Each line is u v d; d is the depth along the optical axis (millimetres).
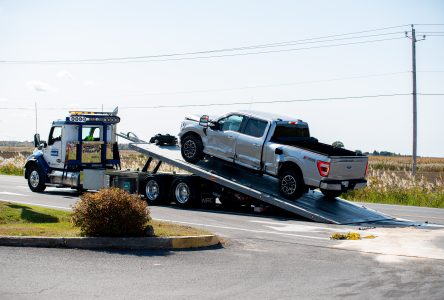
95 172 22031
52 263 9234
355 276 8922
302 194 17531
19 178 34750
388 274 9086
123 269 9047
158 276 8664
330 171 16688
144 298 7406
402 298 7633
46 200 20328
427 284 8422
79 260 9555
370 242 12375
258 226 15055
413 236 13414
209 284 8266
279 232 13961
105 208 10914
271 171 17906
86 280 8242
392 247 11688
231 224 15281
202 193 19266
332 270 9359
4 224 12469
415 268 9562
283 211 18094
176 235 11422
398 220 17766
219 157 19266
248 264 9750
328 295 7762
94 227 10922
